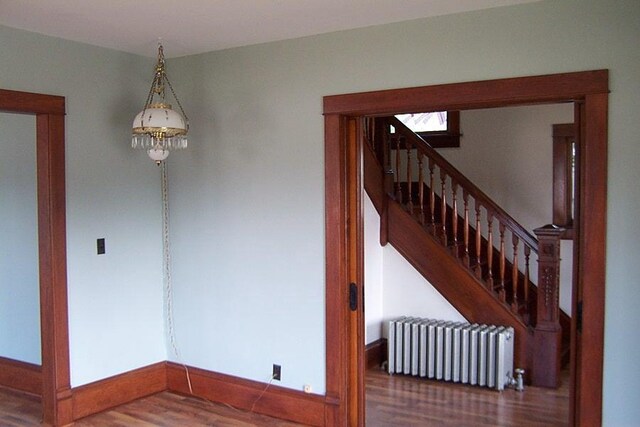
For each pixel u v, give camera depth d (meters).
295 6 2.96
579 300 2.95
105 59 3.88
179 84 4.14
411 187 5.55
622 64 2.73
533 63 2.92
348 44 3.42
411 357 4.79
